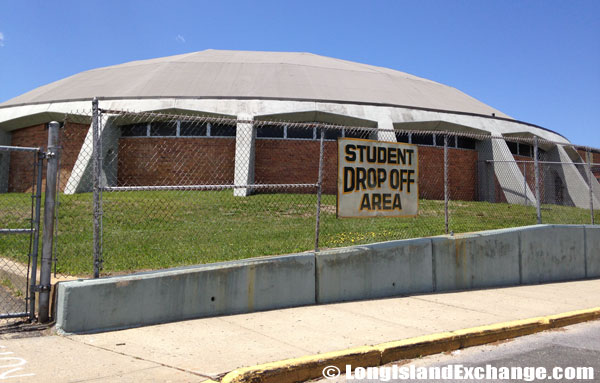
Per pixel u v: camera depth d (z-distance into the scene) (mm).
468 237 8695
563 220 14664
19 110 21766
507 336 5637
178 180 20078
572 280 10266
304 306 6703
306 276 6828
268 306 6441
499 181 23047
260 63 27234
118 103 20406
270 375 3889
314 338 4980
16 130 22766
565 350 5164
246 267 6277
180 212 12734
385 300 7262
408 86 27859
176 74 24469
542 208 17984
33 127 22219
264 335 5094
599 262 10992
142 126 20547
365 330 5359
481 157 23656
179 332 5188
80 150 20312
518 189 22141
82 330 5098
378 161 7625
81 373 3797
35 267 5516
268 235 10031
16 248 8797
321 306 6727
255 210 13477
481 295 7949
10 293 6691
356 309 6559
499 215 15047
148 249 8445
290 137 20828
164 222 11406
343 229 11070
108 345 4656
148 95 21406
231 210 13305
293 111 20438
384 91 25391
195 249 8500
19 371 3818
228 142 20219
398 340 4922
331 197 16438
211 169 20094
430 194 22281
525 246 9578
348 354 4379
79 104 20594
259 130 20672
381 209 7586
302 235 10094
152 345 4676
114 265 7145
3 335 4953
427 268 8125
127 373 3820
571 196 24938
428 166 22406
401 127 22172
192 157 20203
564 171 25547
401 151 7871
